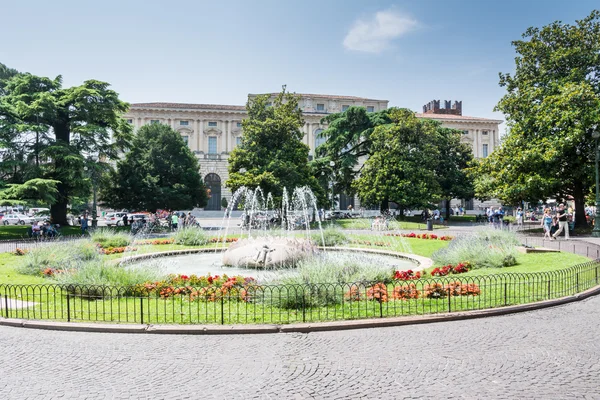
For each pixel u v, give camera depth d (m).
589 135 28.67
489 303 9.68
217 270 15.39
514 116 32.75
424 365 6.41
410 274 12.67
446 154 53.09
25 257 16.08
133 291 10.69
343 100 79.19
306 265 11.84
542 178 28.39
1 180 34.31
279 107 45.19
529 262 14.95
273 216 41.16
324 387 5.69
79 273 11.47
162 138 51.81
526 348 7.10
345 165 48.62
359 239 26.50
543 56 32.47
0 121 34.03
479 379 5.91
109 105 38.34
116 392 5.60
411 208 45.16
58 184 37.50
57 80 40.25
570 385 5.70
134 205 49.28
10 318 8.80
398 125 43.94
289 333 7.96
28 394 5.56
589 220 35.72
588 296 10.79
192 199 53.00
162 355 6.91
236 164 42.03
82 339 7.73
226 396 5.46
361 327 8.23
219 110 75.50
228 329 7.96
